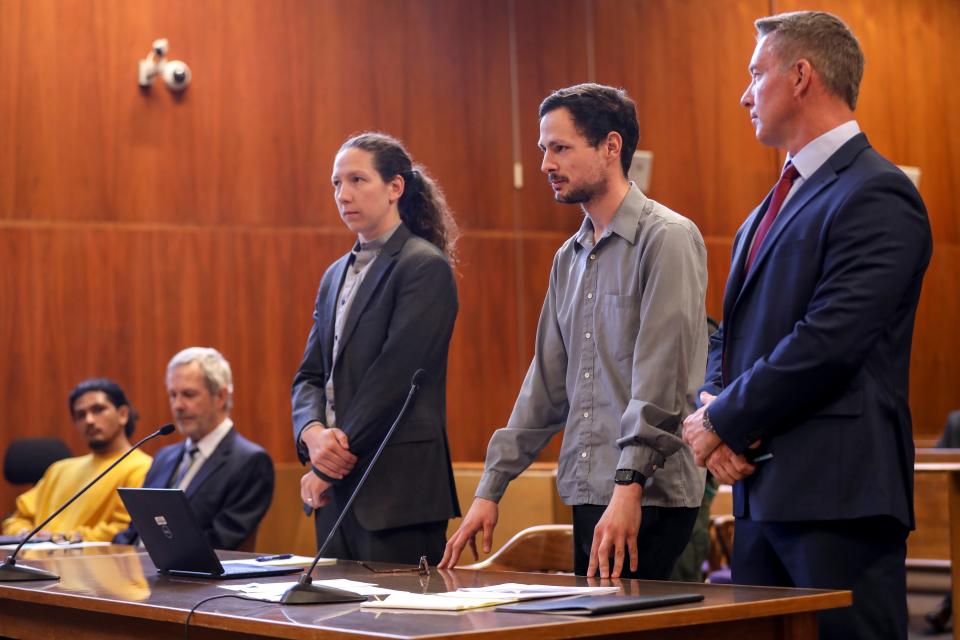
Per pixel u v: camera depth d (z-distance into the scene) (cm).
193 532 220
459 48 685
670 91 735
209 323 619
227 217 627
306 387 284
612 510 209
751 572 206
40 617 214
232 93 631
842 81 208
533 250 694
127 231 606
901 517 189
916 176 810
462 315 677
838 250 194
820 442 192
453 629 142
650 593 172
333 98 652
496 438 242
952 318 822
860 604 189
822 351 188
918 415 808
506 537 462
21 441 553
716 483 337
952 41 837
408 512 259
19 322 584
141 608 179
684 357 219
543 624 144
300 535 578
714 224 738
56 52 597
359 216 279
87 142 601
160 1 618
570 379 238
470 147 684
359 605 169
